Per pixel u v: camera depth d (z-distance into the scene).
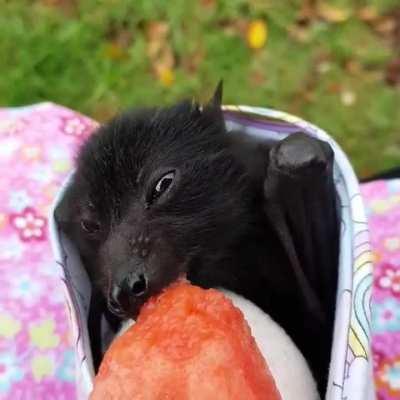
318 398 0.23
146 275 0.24
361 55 0.60
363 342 0.21
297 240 0.25
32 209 0.36
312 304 0.25
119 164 0.26
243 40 0.61
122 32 0.62
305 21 0.61
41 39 0.61
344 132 0.57
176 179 0.26
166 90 0.59
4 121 0.39
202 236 0.25
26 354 0.32
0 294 0.34
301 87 0.59
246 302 0.24
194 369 0.19
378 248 0.35
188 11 0.62
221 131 0.27
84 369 0.22
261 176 0.26
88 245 0.26
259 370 0.20
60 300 0.33
